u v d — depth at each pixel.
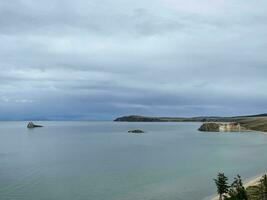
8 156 190.38
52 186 112.31
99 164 159.00
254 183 111.31
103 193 102.88
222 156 187.00
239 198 85.94
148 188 108.88
